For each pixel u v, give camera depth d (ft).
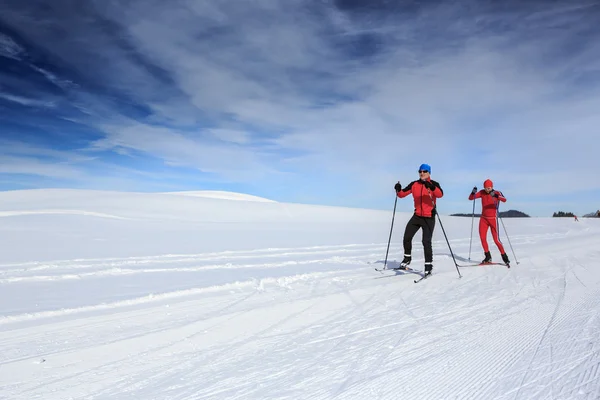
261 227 65.92
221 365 11.46
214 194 150.82
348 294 19.99
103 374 10.79
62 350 12.30
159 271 25.27
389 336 13.96
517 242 48.85
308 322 15.53
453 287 21.99
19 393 9.66
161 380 10.48
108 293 19.25
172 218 77.51
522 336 13.85
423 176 25.07
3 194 102.22
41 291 19.63
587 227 80.43
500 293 20.57
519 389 9.80
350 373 10.87
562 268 28.27
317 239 49.44
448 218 108.99
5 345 12.58
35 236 43.14
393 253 36.94
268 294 19.66
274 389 9.91
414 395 9.56
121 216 72.49
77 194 104.99
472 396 9.48
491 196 29.43
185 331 14.20
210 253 33.45
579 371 10.77
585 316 16.22
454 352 12.39
